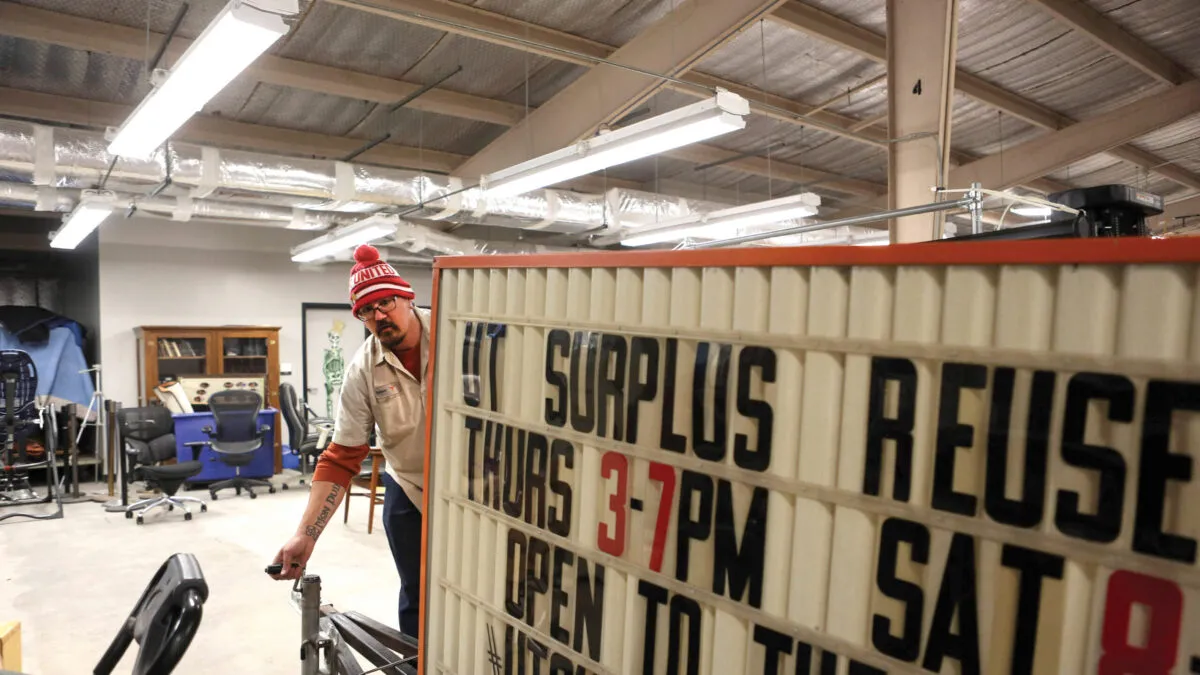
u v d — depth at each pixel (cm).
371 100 574
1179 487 76
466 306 174
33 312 784
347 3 388
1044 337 86
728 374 116
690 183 939
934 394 94
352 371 233
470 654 170
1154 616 77
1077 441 83
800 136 728
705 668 119
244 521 632
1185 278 76
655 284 128
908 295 96
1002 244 88
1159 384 77
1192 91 623
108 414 745
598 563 137
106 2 425
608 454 135
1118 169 894
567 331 144
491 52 513
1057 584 84
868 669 100
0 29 423
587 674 138
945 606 93
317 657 212
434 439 182
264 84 559
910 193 442
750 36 511
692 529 121
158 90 320
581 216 731
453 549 175
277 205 677
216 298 889
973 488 91
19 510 673
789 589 109
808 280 107
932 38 422
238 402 739
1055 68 592
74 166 498
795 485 108
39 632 385
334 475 231
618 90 511
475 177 676
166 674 126
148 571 490
